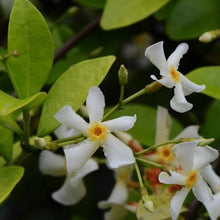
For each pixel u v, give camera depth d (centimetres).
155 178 44
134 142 45
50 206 58
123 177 46
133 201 47
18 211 58
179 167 44
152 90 42
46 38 43
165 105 55
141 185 41
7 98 41
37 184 55
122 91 41
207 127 48
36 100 42
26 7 43
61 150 52
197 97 54
